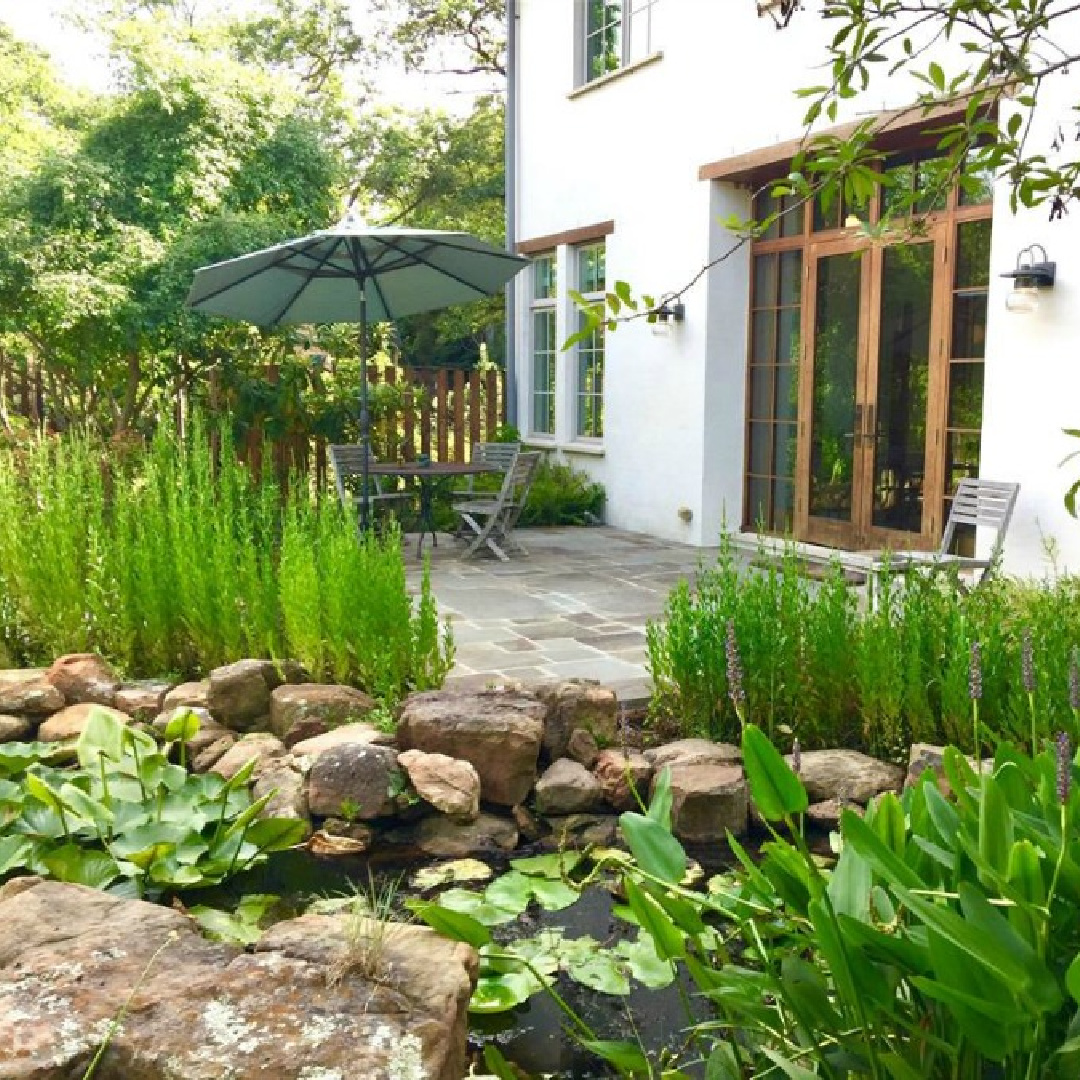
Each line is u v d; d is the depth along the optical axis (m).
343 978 2.03
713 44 8.74
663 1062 2.34
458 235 7.24
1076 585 4.68
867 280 7.85
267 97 11.29
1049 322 6.07
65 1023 1.87
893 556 6.02
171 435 6.37
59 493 5.54
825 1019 1.77
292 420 10.32
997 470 6.44
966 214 6.96
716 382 9.12
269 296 8.08
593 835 3.66
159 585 5.03
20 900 2.36
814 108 2.49
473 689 4.28
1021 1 2.33
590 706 4.12
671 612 4.48
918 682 3.93
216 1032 1.85
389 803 3.72
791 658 4.14
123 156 10.42
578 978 2.71
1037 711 3.50
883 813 1.92
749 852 3.53
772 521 9.03
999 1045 1.58
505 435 11.60
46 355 10.19
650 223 9.74
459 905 3.11
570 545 9.38
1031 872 1.64
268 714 4.48
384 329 13.46
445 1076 1.85
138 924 2.24
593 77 10.70
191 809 3.48
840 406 8.18
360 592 4.66
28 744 4.14
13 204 9.70
